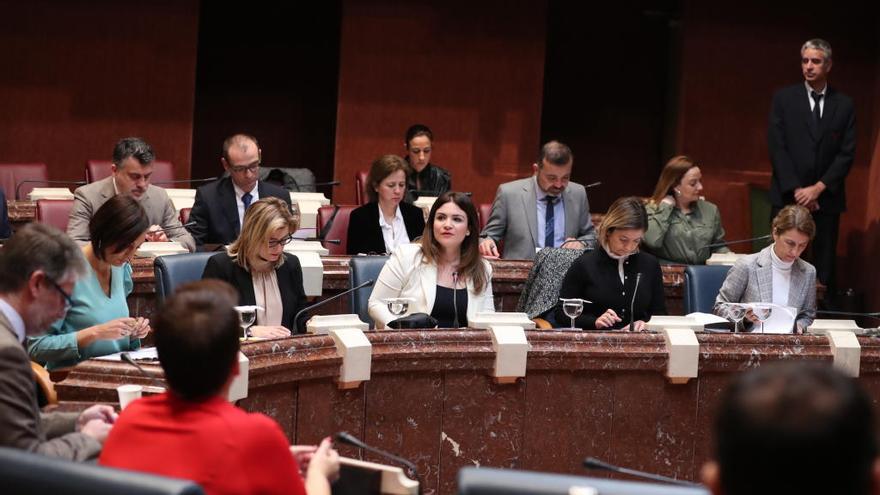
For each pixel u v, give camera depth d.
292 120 11.73
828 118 8.91
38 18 10.05
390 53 10.67
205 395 2.62
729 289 6.05
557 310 5.68
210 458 2.54
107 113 10.23
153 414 2.61
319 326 4.38
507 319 4.76
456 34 10.76
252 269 5.00
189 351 2.57
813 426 1.33
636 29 12.06
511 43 10.84
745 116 10.84
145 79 10.30
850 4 10.55
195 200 6.84
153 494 2.11
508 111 10.89
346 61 10.62
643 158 12.20
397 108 10.73
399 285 5.38
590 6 12.01
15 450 2.26
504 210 7.36
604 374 4.82
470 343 4.59
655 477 3.00
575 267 5.77
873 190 10.12
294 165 11.76
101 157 10.25
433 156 10.81
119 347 4.44
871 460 1.34
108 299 4.48
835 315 9.40
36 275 3.00
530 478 2.23
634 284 5.74
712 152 10.85
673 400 4.94
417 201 7.84
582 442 4.81
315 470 2.81
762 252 6.09
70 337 4.09
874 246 10.00
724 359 4.95
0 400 2.83
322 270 5.89
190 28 10.35
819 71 8.90
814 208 8.85
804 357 5.09
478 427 4.64
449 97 10.80
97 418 3.16
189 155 10.41
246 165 6.74
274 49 11.63
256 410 4.02
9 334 2.91
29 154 10.12
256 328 4.55
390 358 4.41
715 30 10.77
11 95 10.04
